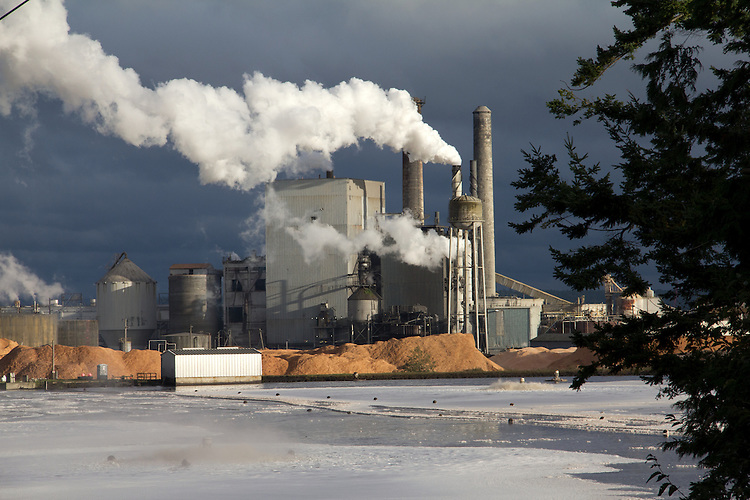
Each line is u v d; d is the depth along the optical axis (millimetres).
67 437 140125
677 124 40031
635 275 43375
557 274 44938
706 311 40031
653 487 87000
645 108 41062
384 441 133250
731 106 37375
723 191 31984
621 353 41625
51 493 83500
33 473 99438
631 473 96562
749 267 32562
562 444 126500
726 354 36125
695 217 33500
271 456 114062
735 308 36625
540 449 120375
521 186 45906
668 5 42188
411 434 142875
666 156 41656
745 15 37094
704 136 37375
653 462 105062
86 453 119125
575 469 99562
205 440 125625
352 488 84500
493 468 100562
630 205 42469
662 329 41562
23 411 194000
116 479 93312
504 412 178625
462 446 125250
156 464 107062
